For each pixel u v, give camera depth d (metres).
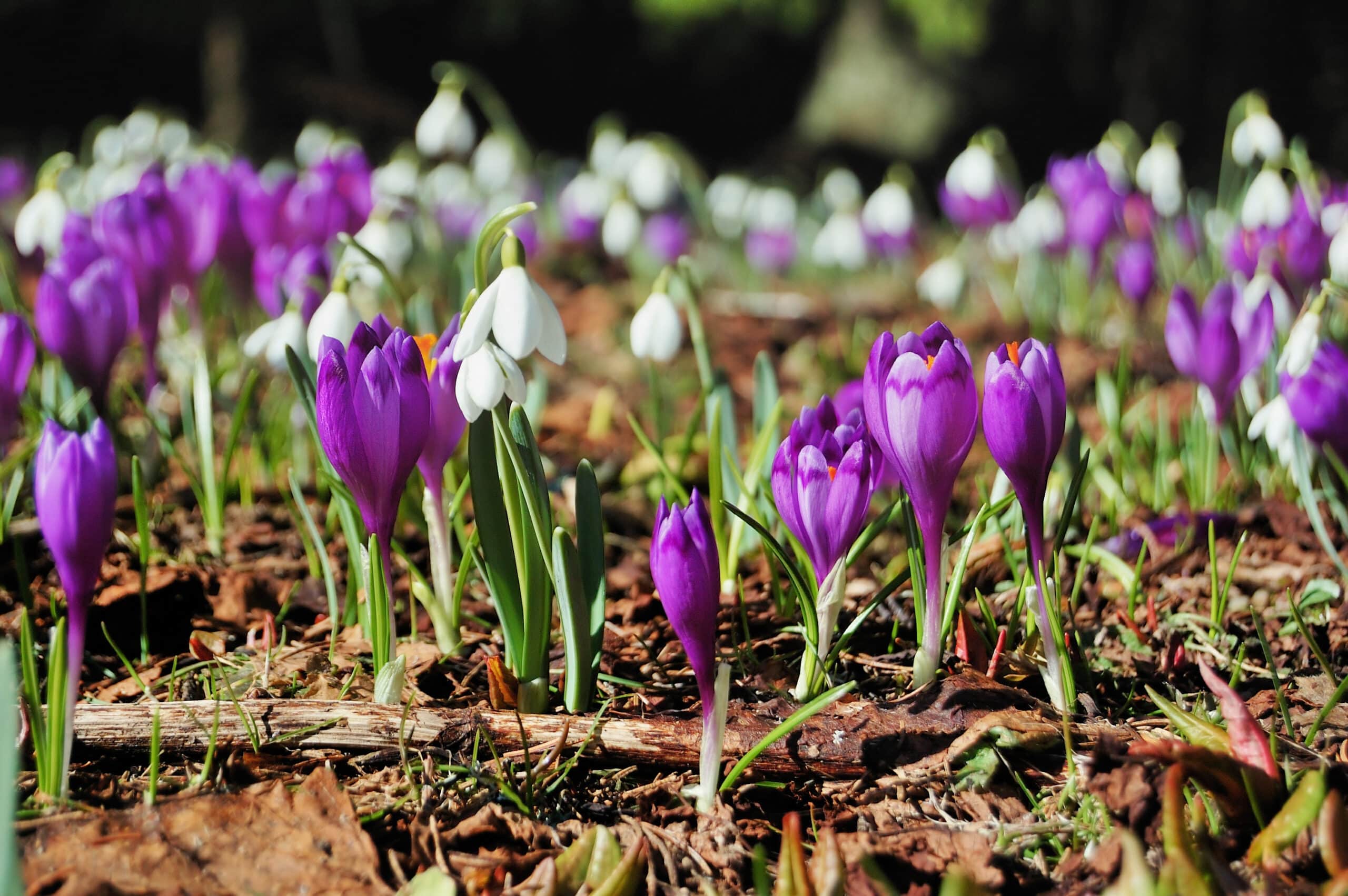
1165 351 1.73
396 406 0.88
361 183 1.28
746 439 1.38
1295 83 5.32
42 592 1.00
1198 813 0.85
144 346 1.10
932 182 5.70
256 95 5.50
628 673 0.96
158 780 0.88
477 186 2.49
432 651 0.97
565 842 0.87
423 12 6.91
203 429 1.07
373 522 0.90
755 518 1.03
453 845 0.86
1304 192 1.28
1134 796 0.85
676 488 1.05
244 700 0.91
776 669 0.96
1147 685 0.94
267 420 1.20
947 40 5.38
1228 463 1.21
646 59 7.25
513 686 0.92
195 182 1.14
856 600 1.02
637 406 1.54
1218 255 1.78
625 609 1.02
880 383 0.88
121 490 1.12
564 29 7.14
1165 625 1.00
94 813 0.85
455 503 1.02
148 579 1.01
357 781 0.89
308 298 1.09
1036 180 5.93
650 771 0.90
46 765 0.86
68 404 1.06
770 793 0.89
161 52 6.42
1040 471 0.88
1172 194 1.88
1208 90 5.33
